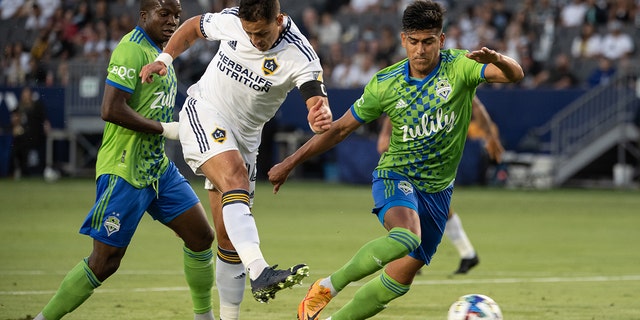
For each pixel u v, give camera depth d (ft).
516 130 274.36
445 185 73.36
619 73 270.46
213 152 69.10
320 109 67.51
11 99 292.20
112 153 70.90
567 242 152.46
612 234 164.25
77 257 127.65
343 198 233.55
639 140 270.67
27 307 88.07
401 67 72.43
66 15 318.86
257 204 217.36
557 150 271.90
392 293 71.92
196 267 74.28
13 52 299.99
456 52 72.43
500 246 146.72
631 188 269.44
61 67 296.10
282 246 142.00
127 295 96.63
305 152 72.43
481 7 303.68
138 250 137.08
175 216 72.79
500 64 66.23
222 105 71.61
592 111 270.46
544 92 272.10
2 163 289.12
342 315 72.84
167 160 73.97
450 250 143.33
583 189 267.80
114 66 70.54
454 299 95.96
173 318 83.71
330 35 316.60
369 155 275.59
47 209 196.85
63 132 286.87
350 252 135.03
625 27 292.40
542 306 91.61
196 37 73.61
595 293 100.42
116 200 70.33
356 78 293.02
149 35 73.61
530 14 302.25
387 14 323.37
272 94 71.51
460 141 72.69
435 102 71.00
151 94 72.02
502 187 271.49
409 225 68.08
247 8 66.18
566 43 296.71
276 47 69.67
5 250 134.41
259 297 63.36
